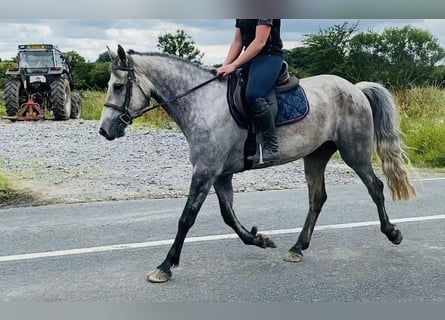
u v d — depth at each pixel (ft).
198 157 17.25
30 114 62.95
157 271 17.20
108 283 16.99
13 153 39.58
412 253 19.61
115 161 37.24
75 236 21.68
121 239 21.33
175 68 17.46
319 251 19.94
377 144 20.39
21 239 21.30
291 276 17.49
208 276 17.56
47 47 66.49
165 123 57.36
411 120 49.01
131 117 17.21
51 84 62.44
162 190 29.73
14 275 17.63
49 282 17.07
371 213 24.86
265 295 16.01
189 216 17.21
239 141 17.74
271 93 17.80
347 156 19.69
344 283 16.87
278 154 17.89
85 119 68.44
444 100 55.31
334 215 24.54
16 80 64.64
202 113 17.24
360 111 19.62
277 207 26.16
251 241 19.52
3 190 28.76
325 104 18.90
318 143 18.88
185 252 19.88
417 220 23.70
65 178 32.01
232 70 17.19
